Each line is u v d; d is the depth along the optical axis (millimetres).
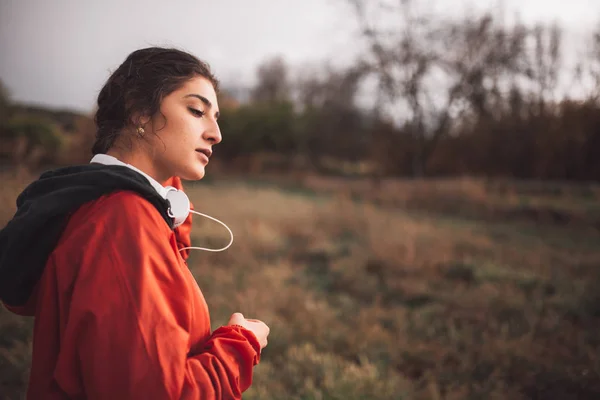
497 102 18234
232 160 25391
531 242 8586
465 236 8414
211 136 920
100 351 701
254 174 23438
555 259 6914
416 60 19047
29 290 846
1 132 19438
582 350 3650
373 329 3904
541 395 3078
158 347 712
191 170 905
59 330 785
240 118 25750
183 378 722
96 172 807
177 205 907
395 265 6180
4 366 2814
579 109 15719
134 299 726
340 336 3725
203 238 6785
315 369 3105
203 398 734
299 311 4234
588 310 4730
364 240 7836
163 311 740
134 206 790
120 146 896
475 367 3371
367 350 3549
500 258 6766
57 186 828
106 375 697
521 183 15523
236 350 840
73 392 743
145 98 868
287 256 6785
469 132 18938
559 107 16312
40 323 791
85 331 712
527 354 3500
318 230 8578
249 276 5203
